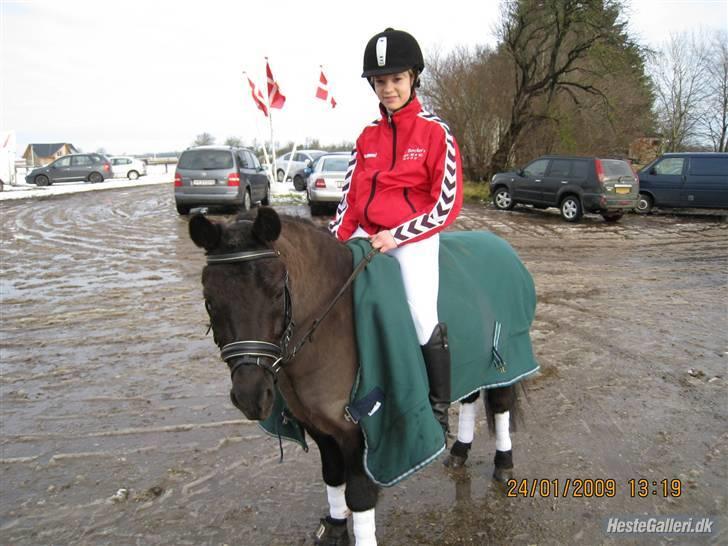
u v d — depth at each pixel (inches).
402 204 105.0
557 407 172.2
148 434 158.6
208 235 82.0
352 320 97.3
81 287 310.8
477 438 158.9
